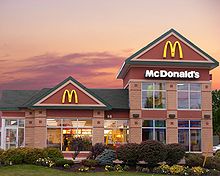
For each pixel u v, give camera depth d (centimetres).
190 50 3931
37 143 3684
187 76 3903
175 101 3912
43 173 2580
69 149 3700
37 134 3694
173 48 3903
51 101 3712
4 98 4012
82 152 3659
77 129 3756
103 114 3806
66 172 2659
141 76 3906
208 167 3036
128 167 2850
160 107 3906
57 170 2719
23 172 2591
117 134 3878
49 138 3709
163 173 2750
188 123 3919
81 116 3772
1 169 2702
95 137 3759
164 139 3869
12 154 2891
